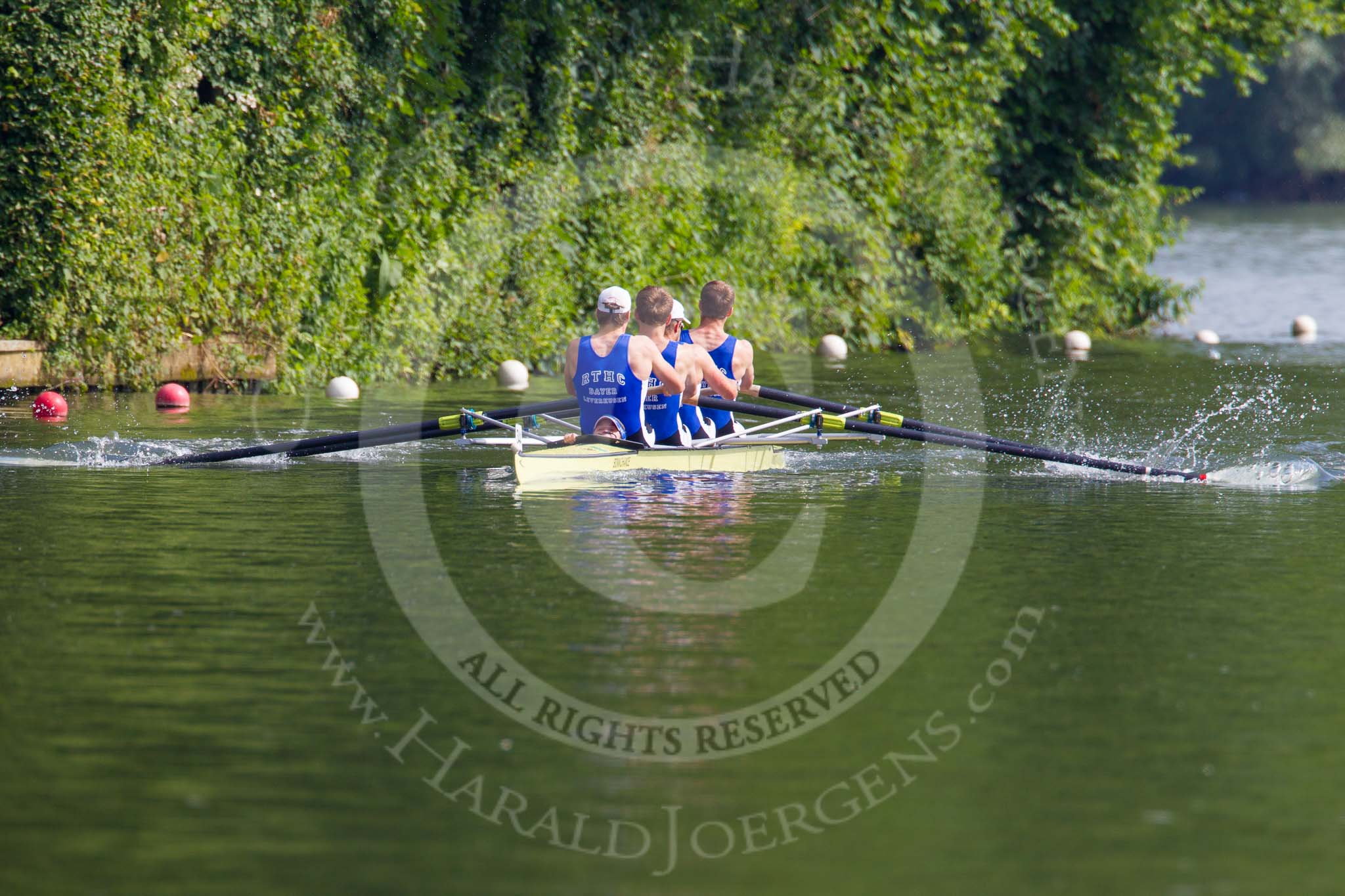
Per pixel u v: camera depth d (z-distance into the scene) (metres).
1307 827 18.16
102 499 38.56
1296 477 44.34
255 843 17.69
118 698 22.44
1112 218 116.50
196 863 17.14
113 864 17.05
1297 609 28.14
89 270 60.78
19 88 59.31
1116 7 113.56
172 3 61.22
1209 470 45.59
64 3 59.09
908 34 100.38
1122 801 19.00
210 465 44.53
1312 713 22.16
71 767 19.80
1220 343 102.69
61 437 49.22
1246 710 22.33
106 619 26.75
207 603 27.92
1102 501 40.03
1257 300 138.25
